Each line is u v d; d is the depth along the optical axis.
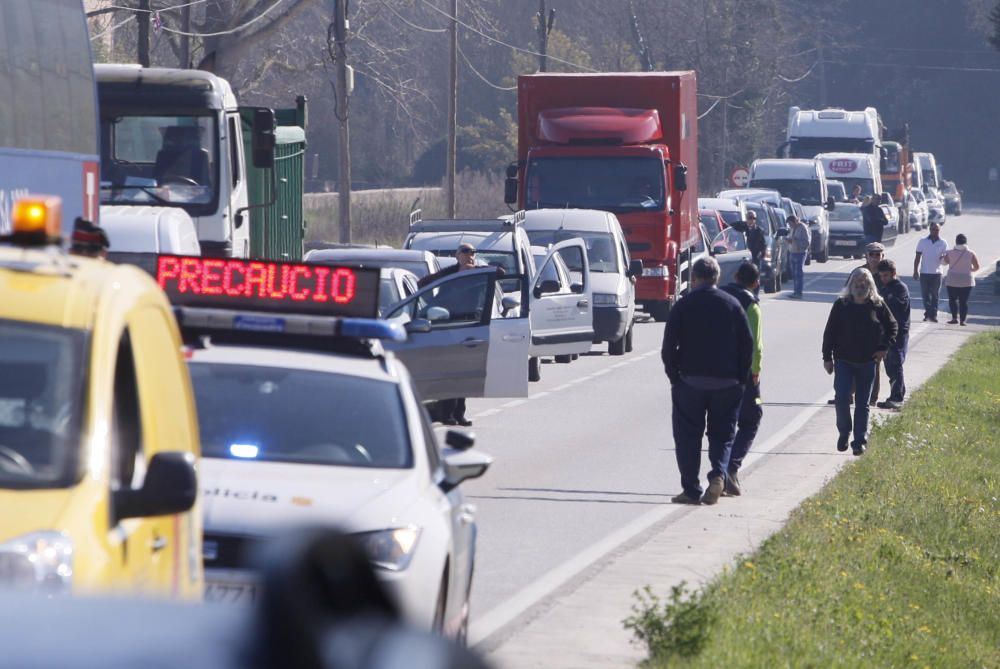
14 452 15.33
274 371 26.83
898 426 65.88
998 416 75.56
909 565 39.34
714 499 46.28
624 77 111.75
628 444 60.19
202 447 25.23
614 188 109.94
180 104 68.50
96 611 6.74
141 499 15.73
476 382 54.03
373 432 25.69
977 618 36.38
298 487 23.59
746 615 29.61
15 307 16.36
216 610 6.61
